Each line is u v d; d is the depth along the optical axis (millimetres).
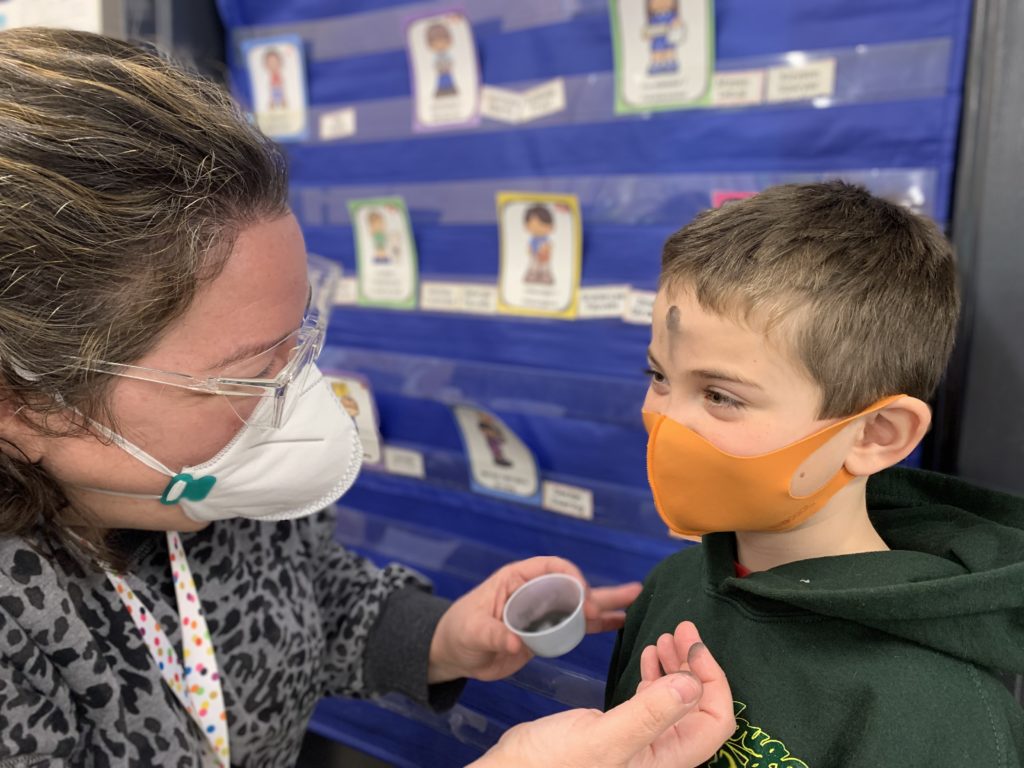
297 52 1295
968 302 848
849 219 601
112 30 1291
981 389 856
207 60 1371
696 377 573
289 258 604
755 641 602
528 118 1086
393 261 1274
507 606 787
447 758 1060
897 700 519
